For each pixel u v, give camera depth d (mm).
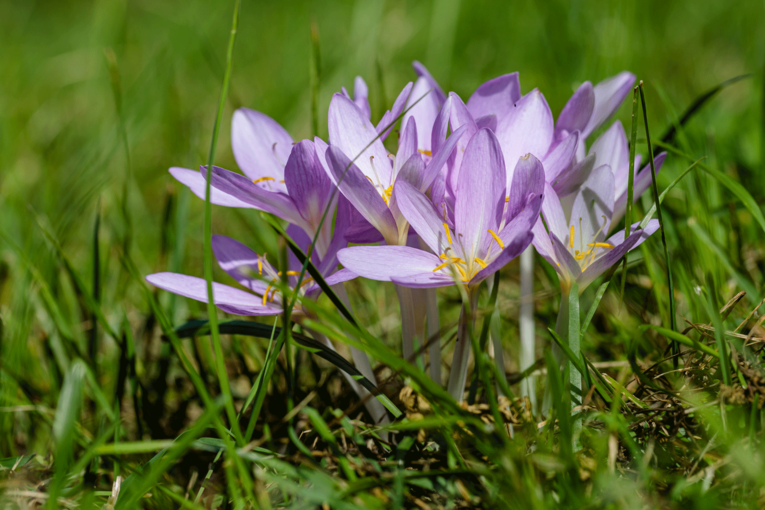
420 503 897
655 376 936
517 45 1989
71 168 1471
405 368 891
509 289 1082
